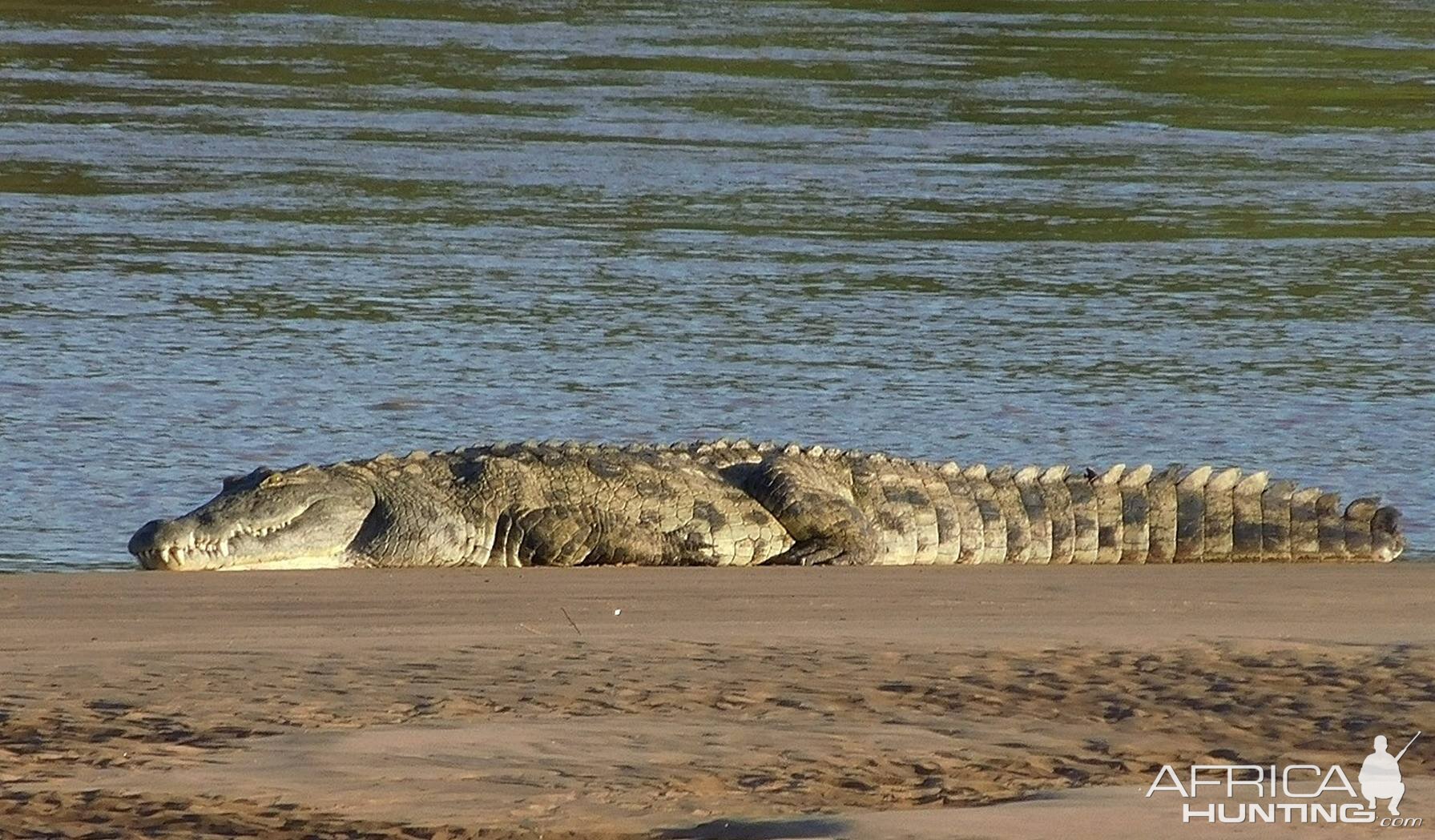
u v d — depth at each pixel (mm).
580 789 26297
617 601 39469
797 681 32188
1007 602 39875
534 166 114875
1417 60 178000
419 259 89250
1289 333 79938
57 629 35938
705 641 35188
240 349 71438
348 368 69312
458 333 75375
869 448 61031
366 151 118312
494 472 46938
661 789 26375
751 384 68750
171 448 58281
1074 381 70625
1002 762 27922
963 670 33094
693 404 65875
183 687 31234
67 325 74000
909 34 182750
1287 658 34219
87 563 46375
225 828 24641
